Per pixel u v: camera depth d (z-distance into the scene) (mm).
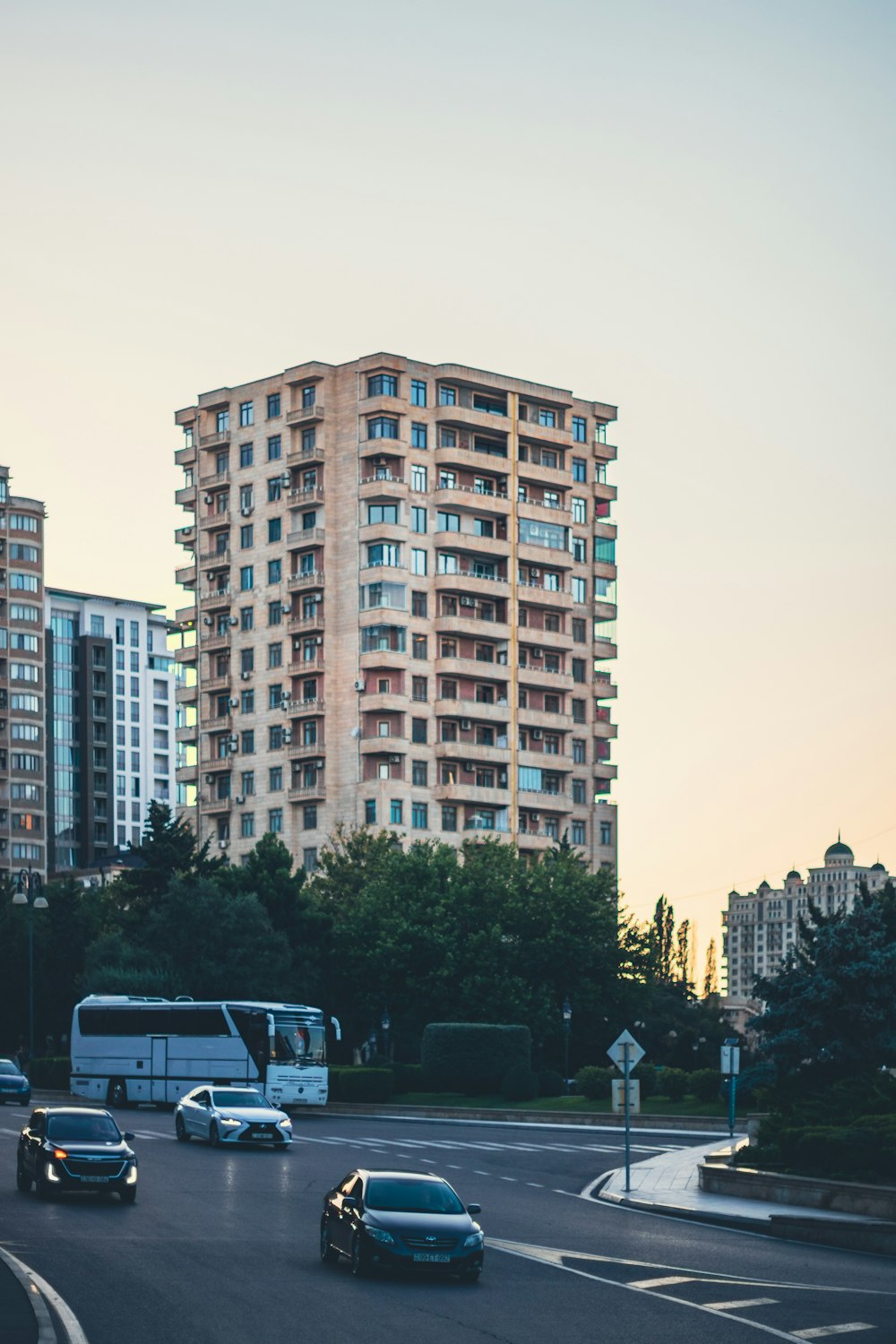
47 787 194250
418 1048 100625
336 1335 22172
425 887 98375
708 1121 70938
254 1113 54125
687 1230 37531
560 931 96250
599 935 98750
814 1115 48438
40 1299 23000
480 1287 27531
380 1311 24516
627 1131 45344
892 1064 60219
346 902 103375
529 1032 86500
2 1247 29344
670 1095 79438
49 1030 110188
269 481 130125
